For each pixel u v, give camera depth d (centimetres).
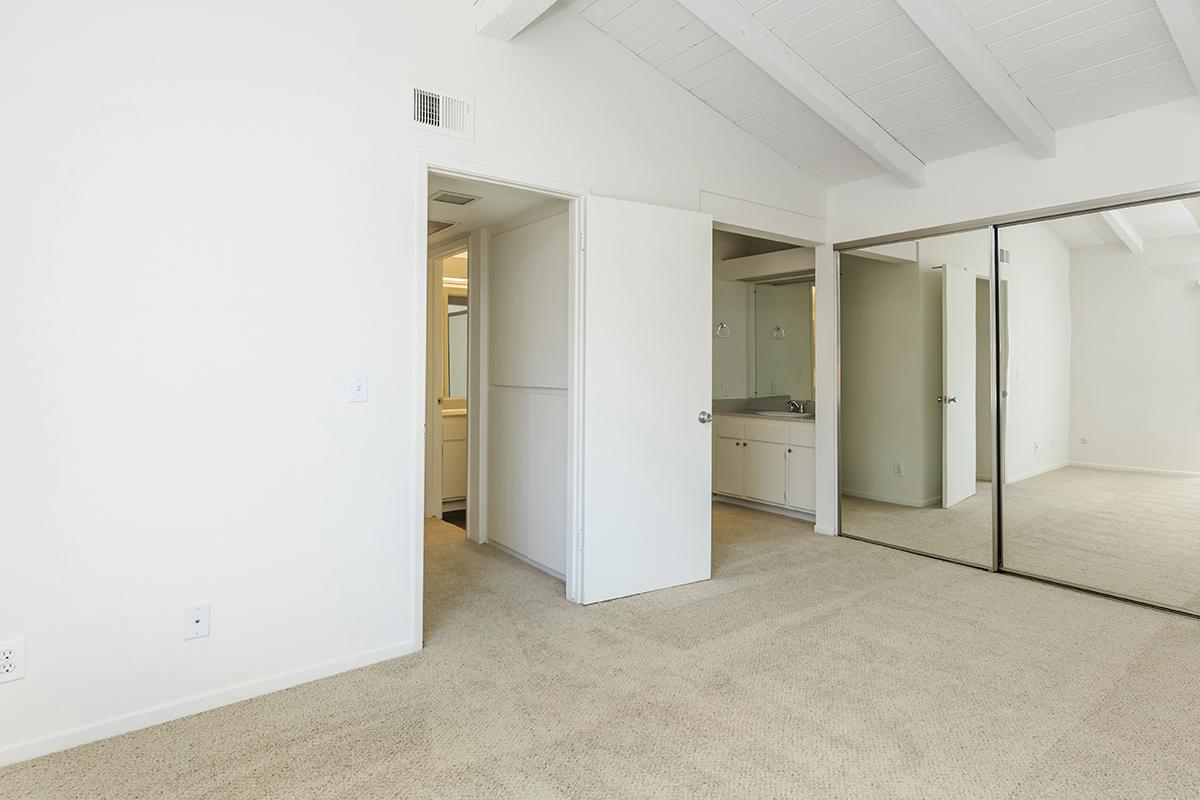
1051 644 269
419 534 265
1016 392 367
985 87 302
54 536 192
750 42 302
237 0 221
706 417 353
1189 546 310
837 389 451
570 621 295
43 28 187
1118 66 294
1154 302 320
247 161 223
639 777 180
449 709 218
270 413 229
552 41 307
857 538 443
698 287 350
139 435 204
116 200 199
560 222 353
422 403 265
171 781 178
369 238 250
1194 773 181
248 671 226
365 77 249
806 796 172
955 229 388
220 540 220
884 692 228
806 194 439
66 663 194
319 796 172
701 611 308
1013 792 173
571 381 319
